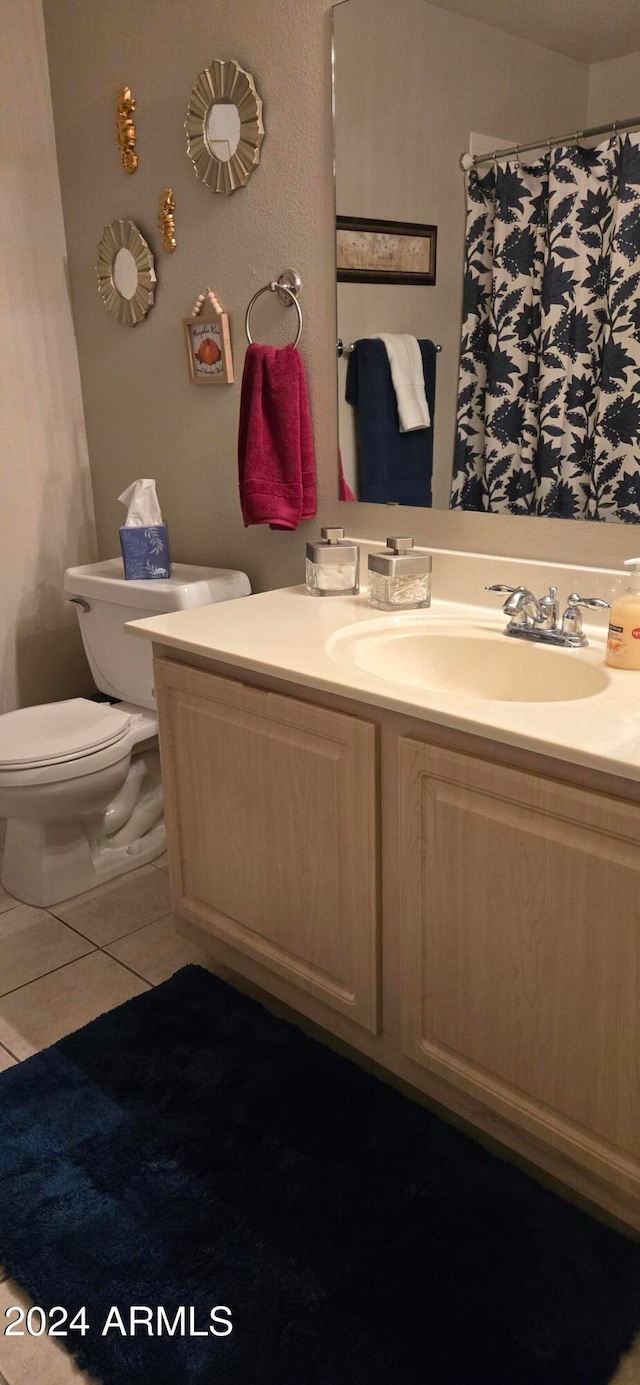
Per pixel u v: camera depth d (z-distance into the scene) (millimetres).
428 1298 1287
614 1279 1304
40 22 2484
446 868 1356
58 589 2877
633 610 1405
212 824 1813
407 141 1717
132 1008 1894
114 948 2121
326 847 1562
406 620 1775
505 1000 1331
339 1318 1265
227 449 2336
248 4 1946
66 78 2467
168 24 2135
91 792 2162
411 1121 1600
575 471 1615
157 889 2375
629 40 1393
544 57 1488
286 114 1940
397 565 1781
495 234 1623
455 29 1596
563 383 1593
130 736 2277
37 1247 1380
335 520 2105
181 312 2344
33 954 2102
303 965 1710
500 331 1658
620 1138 1240
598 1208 1430
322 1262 1345
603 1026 1211
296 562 2248
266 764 1632
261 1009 1891
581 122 1470
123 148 2332
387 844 1463
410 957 1464
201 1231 1399
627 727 1187
